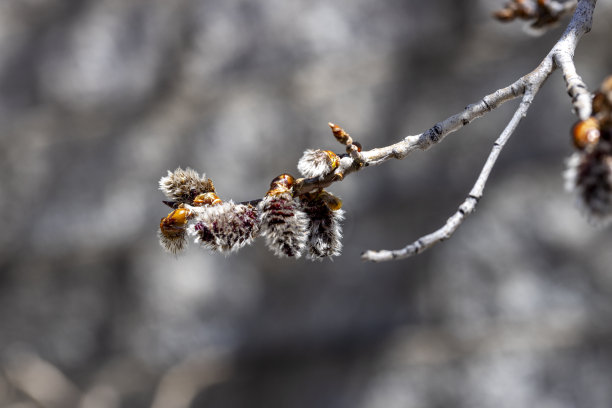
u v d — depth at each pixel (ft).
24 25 5.69
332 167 2.77
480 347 4.48
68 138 5.46
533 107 4.60
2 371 5.25
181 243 2.77
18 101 5.60
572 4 3.26
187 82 5.32
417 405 4.52
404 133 4.84
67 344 5.21
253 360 4.88
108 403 5.05
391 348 4.62
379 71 4.99
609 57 4.48
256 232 2.74
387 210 4.77
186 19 5.38
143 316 5.08
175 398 4.94
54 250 5.33
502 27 4.73
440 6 4.91
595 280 4.34
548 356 4.36
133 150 5.30
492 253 4.54
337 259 4.82
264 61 5.21
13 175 5.49
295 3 5.20
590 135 2.59
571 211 4.43
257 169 5.08
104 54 5.49
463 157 4.67
